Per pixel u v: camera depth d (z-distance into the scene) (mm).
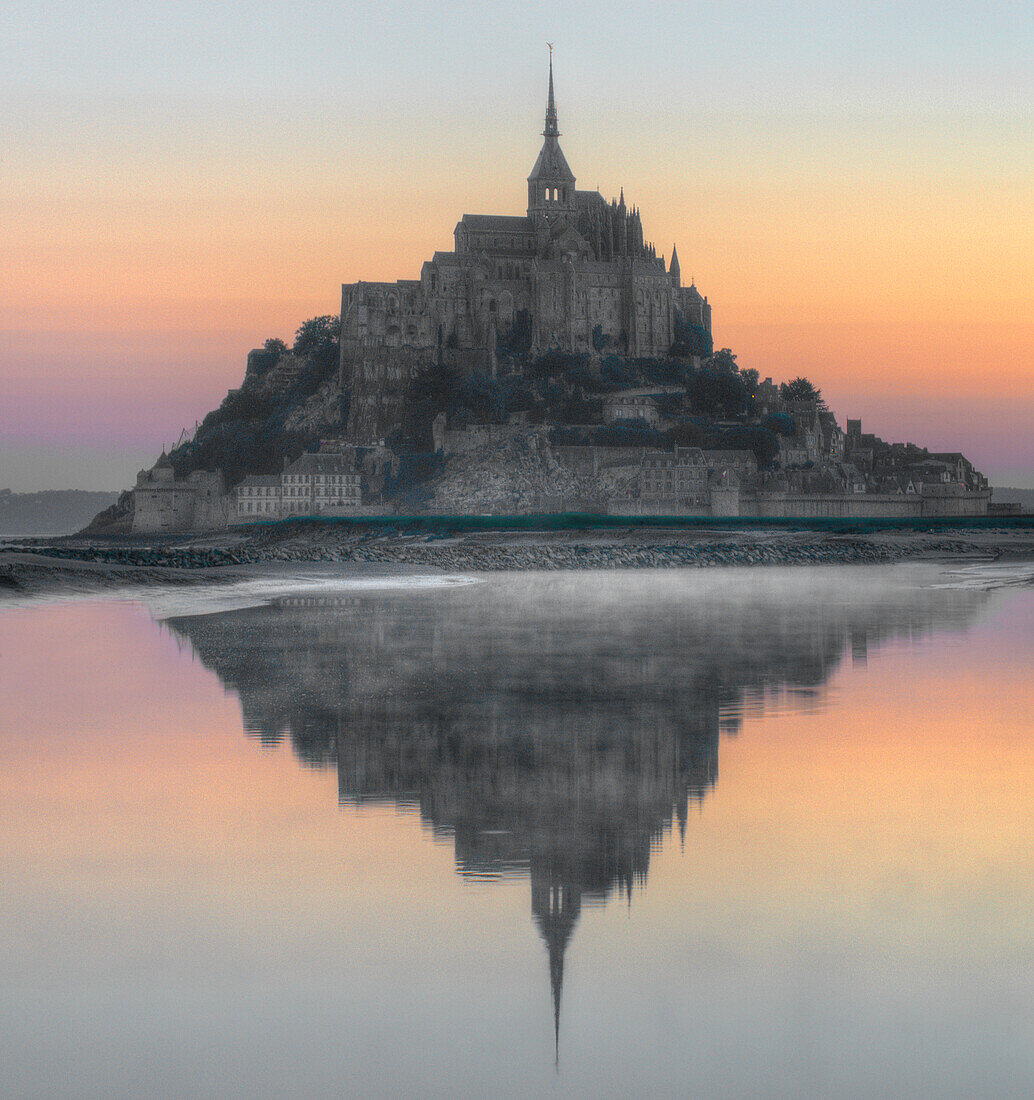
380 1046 19062
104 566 127000
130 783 34562
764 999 20500
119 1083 18062
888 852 28203
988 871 26812
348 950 22422
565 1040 18875
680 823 30516
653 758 38062
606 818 31031
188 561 160500
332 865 27078
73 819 30766
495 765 37000
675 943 22766
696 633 77812
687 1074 18312
